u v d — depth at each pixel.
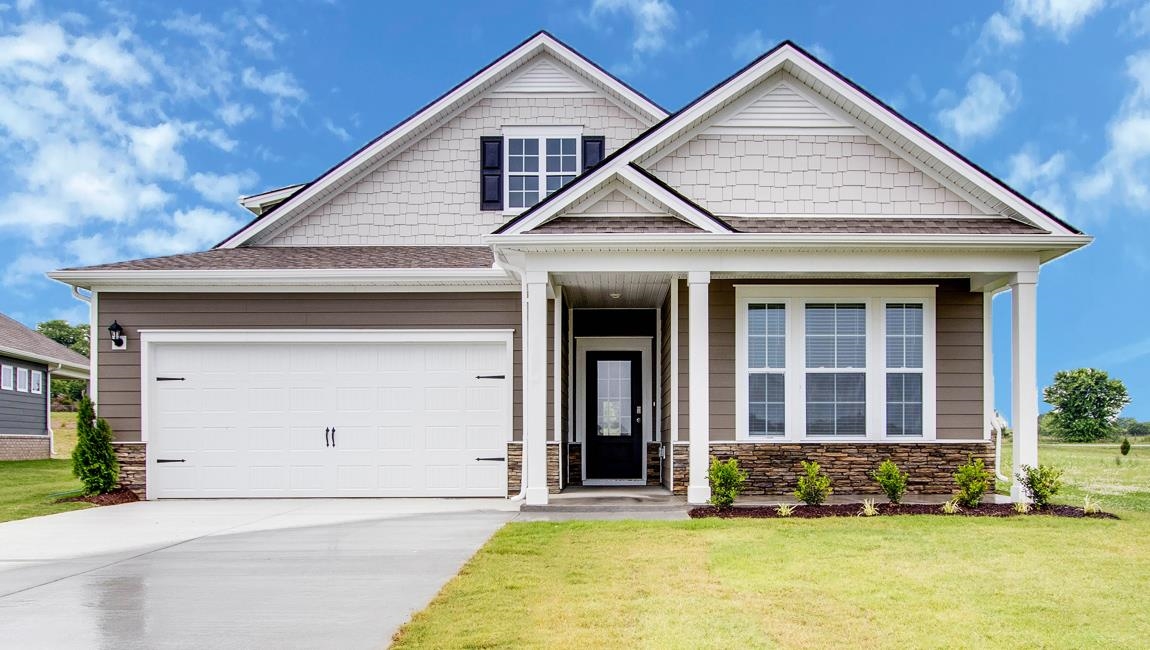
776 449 11.47
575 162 14.47
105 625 5.46
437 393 12.10
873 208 11.32
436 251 13.62
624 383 14.35
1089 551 7.54
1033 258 10.51
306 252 13.65
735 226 10.89
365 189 14.36
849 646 4.89
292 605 5.90
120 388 12.06
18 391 23.22
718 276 11.23
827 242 10.17
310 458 12.08
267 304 12.14
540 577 6.62
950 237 10.16
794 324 11.70
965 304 11.77
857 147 11.40
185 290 12.13
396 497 12.00
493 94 14.53
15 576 6.92
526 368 10.76
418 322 12.10
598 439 14.27
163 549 8.06
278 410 12.11
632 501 10.74
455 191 14.35
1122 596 6.01
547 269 10.48
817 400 11.65
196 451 12.06
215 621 5.52
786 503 10.71
